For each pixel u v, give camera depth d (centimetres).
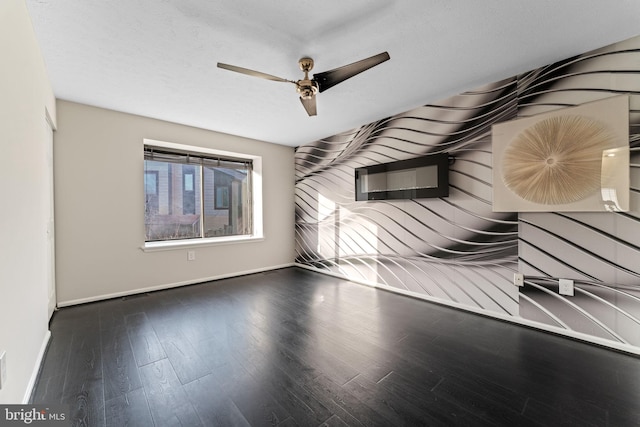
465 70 239
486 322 260
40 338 193
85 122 303
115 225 324
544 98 232
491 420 139
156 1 155
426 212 321
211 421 139
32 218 173
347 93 282
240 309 293
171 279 369
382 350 209
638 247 195
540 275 240
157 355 200
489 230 270
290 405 151
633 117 194
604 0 158
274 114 337
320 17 170
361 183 387
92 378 172
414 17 171
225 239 433
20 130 150
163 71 233
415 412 145
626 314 201
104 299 317
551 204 228
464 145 285
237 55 211
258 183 471
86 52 204
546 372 179
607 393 158
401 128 338
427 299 321
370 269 384
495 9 165
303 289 366
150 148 371
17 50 144
